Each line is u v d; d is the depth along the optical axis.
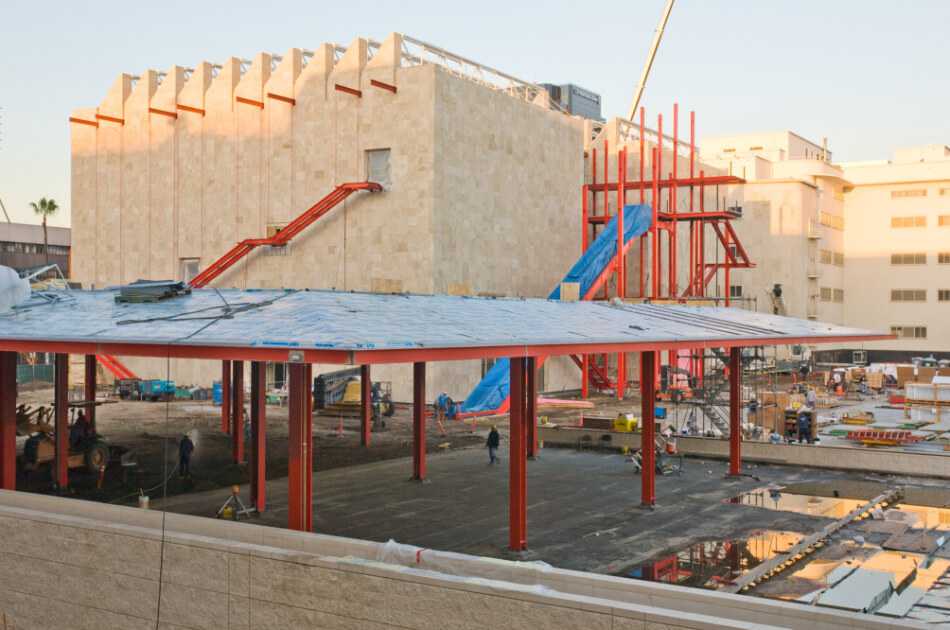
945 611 18.56
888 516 29.00
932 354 114.81
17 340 22.36
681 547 24.42
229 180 70.56
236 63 70.75
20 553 19.31
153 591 17.73
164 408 58.69
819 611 13.35
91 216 78.38
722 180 74.25
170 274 74.00
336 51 67.12
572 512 28.97
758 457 39.50
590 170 83.06
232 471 35.19
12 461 27.28
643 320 32.00
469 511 28.44
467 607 14.74
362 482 33.72
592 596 14.79
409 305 25.50
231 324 21.05
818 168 111.81
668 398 62.72
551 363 73.00
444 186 61.84
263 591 16.61
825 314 113.88
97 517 19.20
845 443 46.44
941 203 114.56
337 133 65.06
